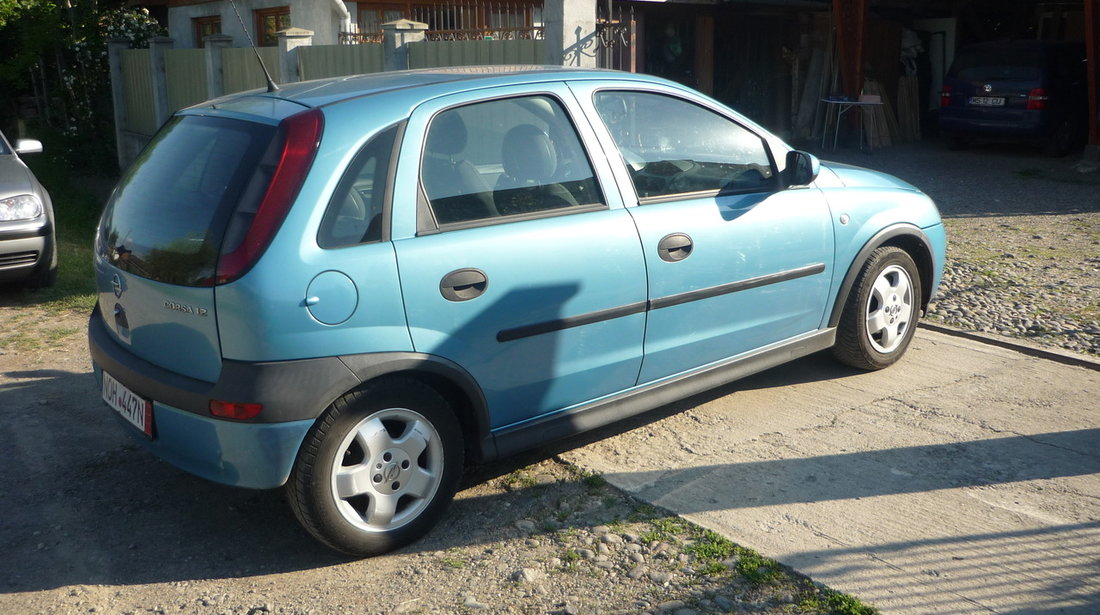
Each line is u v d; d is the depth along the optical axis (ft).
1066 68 46.75
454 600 10.87
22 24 56.08
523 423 12.91
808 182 15.12
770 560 11.41
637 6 50.03
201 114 12.78
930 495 13.01
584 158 13.24
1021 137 46.47
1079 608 10.39
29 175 24.73
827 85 52.95
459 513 12.87
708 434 15.19
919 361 18.42
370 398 11.25
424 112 11.94
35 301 23.75
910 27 59.00
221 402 10.65
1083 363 17.95
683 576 11.19
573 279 12.73
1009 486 13.24
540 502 13.08
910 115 55.57
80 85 56.34
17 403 17.01
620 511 12.76
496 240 12.07
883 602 10.55
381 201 11.34
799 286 15.71
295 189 10.79
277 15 49.62
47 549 12.21
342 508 11.35
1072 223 31.30
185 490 13.82
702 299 14.28
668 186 14.05
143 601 11.03
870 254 16.92
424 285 11.44
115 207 12.96
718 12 52.95
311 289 10.66
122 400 12.42
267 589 11.22
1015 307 21.70
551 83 13.26
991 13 62.23
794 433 15.14
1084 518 12.31
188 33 56.95
